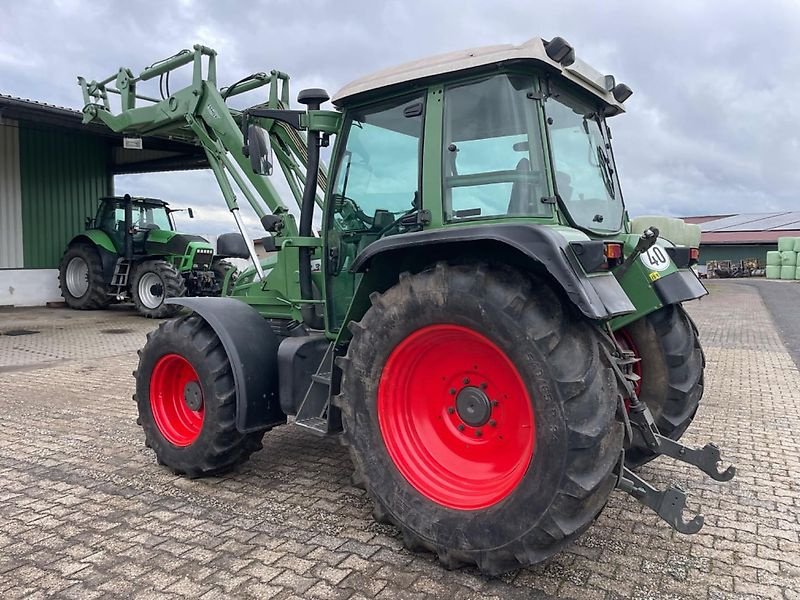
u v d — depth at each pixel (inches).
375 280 127.3
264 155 153.3
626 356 126.7
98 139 704.4
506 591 104.7
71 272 580.7
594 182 143.3
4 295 607.5
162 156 671.1
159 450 161.2
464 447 118.7
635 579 109.3
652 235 114.4
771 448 182.7
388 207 137.6
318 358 150.1
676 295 142.6
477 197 121.7
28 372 296.4
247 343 149.3
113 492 148.1
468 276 108.4
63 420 211.9
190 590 104.7
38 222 653.3
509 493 104.1
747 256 1692.9
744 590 106.3
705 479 157.9
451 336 113.4
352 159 144.5
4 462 169.8
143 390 165.8
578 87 136.0
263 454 174.9
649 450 137.1
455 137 123.7
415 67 126.8
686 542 123.3
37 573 110.4
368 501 141.9
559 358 100.1
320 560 114.7
